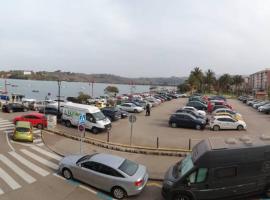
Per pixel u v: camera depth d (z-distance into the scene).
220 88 129.25
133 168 15.48
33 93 110.94
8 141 25.66
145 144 25.81
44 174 17.50
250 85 165.38
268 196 14.07
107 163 15.45
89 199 14.41
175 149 23.59
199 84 119.75
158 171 18.48
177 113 35.66
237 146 13.96
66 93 121.94
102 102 55.84
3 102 50.75
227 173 13.59
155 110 52.53
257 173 13.80
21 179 16.58
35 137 27.47
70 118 32.31
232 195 13.74
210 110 49.91
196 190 13.55
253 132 33.19
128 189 14.59
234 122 34.31
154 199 14.80
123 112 41.94
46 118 31.30
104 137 28.61
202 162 13.58
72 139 26.72
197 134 31.34
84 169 15.90
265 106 52.94
